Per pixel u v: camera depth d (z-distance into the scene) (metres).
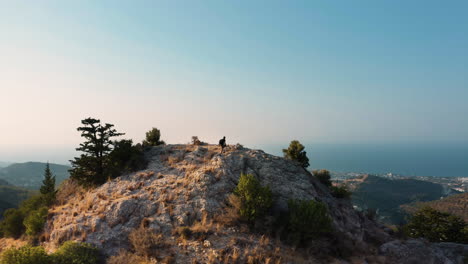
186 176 26.73
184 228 19.11
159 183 26.12
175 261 16.47
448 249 24.75
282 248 18.62
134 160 32.75
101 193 25.97
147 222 20.17
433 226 41.28
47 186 40.38
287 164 31.52
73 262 15.71
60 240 19.72
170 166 30.44
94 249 17.41
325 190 33.16
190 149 35.12
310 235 19.69
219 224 20.06
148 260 16.42
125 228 19.92
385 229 29.19
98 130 30.94
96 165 31.05
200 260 16.58
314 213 19.69
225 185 24.64
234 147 35.81
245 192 21.34
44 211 26.25
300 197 25.61
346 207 30.02
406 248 21.61
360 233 25.00
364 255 20.78
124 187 26.52
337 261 18.91
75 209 24.25
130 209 21.84
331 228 20.30
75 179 31.67
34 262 15.08
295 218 19.91
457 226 39.47
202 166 28.72
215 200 22.91
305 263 17.53
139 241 17.81
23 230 28.12
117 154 31.86
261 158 30.97
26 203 34.78
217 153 31.97
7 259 14.97
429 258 20.84
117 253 17.61
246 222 20.66
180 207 21.81
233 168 28.03
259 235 19.52
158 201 22.86
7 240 27.94
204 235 18.69
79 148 30.20
